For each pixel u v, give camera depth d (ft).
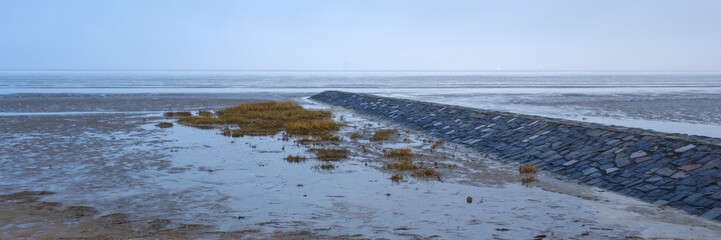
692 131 68.95
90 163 40.42
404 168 39.06
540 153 43.75
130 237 22.31
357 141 55.62
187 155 44.86
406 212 26.84
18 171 36.91
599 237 22.86
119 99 136.26
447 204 28.50
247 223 24.70
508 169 39.73
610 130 43.83
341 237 22.62
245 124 72.95
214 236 22.59
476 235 23.06
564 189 32.65
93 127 66.90
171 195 30.25
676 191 29.43
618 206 28.32
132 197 29.63
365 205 28.25
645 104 127.24
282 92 193.26
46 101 124.88
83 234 22.67
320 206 27.99
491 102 135.44
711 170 30.27
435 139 59.16
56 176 35.29
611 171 35.29
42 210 26.63
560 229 24.03
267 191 31.45
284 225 24.39
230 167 39.29
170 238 22.24
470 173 37.76
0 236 22.18
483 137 54.70
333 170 38.32
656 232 23.62
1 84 264.93
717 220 25.07
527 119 56.80
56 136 57.06
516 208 27.78
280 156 44.68
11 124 69.67
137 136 57.93
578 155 40.45
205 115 88.84
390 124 78.18
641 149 37.37
